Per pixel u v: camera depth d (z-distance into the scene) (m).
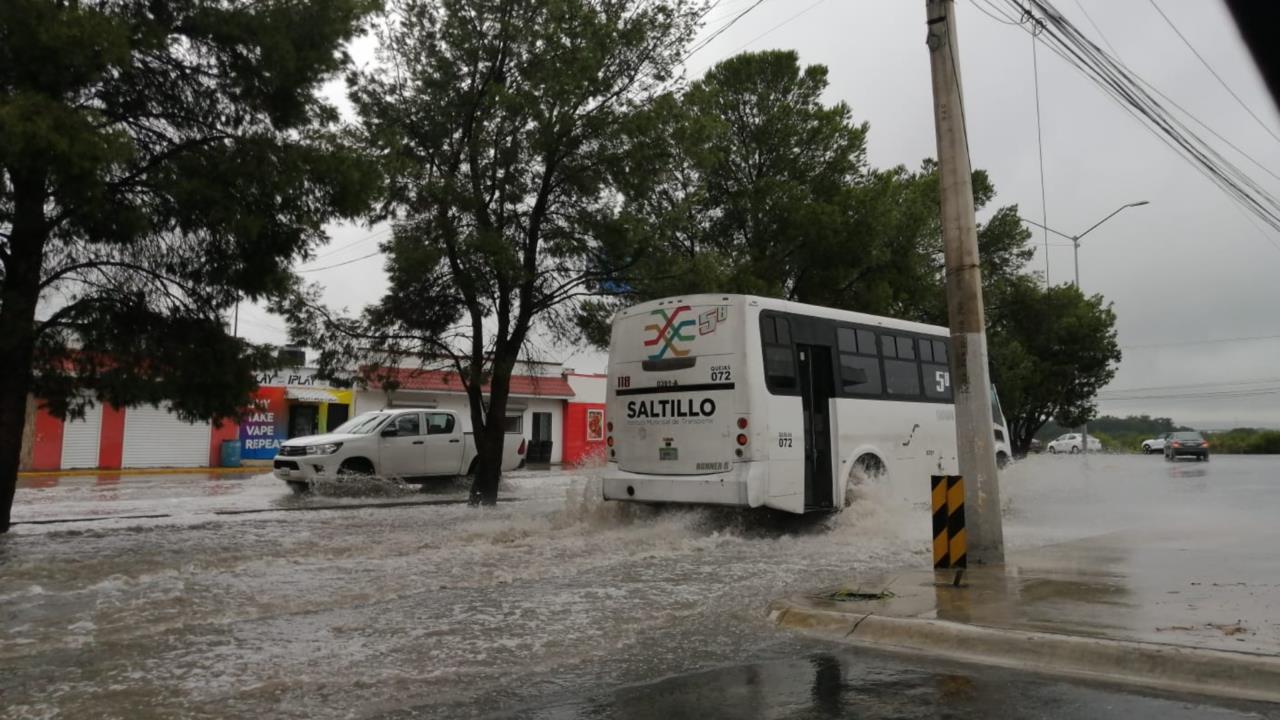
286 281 12.02
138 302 11.61
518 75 15.67
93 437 29.53
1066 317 35.00
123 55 9.62
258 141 11.23
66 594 7.55
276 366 12.43
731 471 11.20
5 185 10.01
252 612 6.85
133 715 4.44
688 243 21.86
